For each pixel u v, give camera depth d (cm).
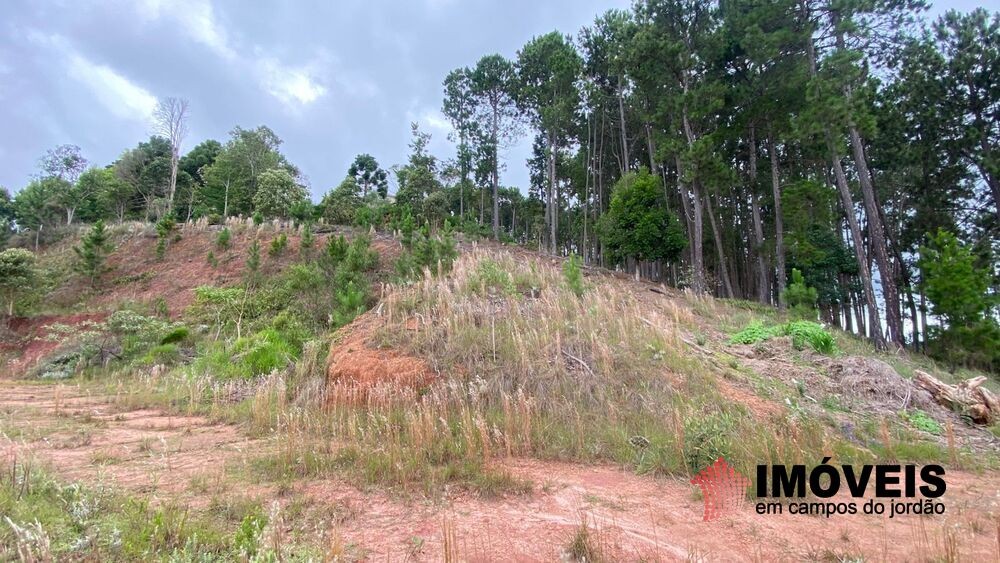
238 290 1648
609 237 2152
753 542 360
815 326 1057
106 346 1412
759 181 2555
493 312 918
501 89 3394
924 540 369
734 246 3095
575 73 2862
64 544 286
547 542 345
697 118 2111
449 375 724
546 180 3828
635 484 479
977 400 816
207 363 1102
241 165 3550
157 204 3419
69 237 2539
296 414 664
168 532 317
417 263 1438
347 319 1226
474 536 351
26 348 1602
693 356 870
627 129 3191
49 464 459
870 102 1989
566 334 847
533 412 643
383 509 395
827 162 2306
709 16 2180
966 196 2130
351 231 2025
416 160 3300
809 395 795
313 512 381
